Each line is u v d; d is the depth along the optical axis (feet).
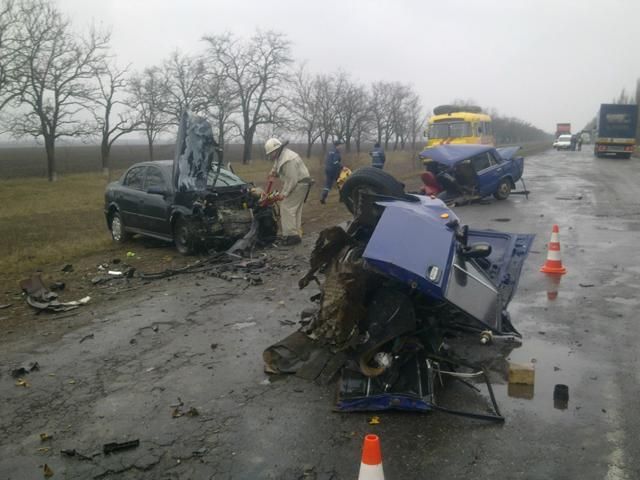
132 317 22.43
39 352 18.98
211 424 13.71
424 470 11.47
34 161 183.93
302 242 36.58
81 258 34.27
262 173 112.57
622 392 14.62
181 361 17.79
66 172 145.07
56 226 50.67
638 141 198.39
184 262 32.01
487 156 54.70
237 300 24.16
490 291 16.66
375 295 14.76
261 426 13.51
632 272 26.68
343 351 15.23
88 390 15.92
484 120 93.66
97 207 68.80
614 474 11.15
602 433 12.66
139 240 39.50
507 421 13.33
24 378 16.89
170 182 34.40
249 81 167.12
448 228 15.87
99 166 164.25
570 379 15.49
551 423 13.17
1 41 103.65
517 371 15.19
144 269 30.66
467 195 53.57
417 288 13.87
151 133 148.87
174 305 23.80
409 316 14.15
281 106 166.81
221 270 29.19
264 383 15.90
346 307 14.26
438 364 15.64
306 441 12.75
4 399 15.51
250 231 33.35
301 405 14.47
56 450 12.84
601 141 137.69
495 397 14.55
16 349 19.34
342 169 56.95
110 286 27.53
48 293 25.70
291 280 27.12
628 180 75.56
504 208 50.83
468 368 16.26
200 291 25.81
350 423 13.46
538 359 16.90
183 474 11.71
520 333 19.07
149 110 144.97
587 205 51.16
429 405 13.55
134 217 36.76
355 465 11.76
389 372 14.46
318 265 16.53
